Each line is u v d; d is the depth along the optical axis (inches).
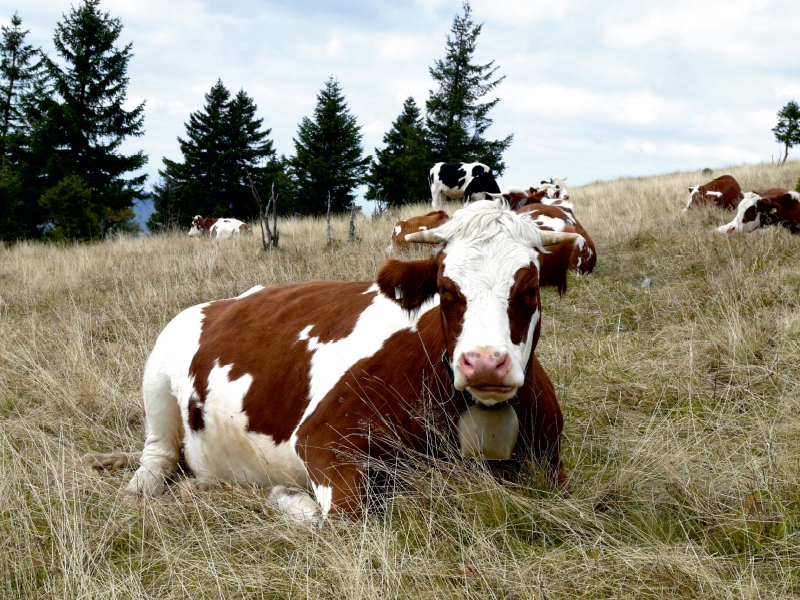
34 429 190.4
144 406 187.6
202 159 1744.6
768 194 495.8
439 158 1535.4
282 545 128.2
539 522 127.4
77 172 1334.9
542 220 371.9
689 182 896.9
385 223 672.4
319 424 142.8
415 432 137.5
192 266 434.0
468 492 130.8
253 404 159.8
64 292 408.2
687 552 114.6
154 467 178.2
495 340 116.3
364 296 165.3
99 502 148.0
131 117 1417.3
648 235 426.3
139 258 537.3
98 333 292.0
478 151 1567.4
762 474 133.9
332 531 123.3
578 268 357.4
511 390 116.9
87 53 1403.8
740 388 187.2
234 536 131.8
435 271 136.5
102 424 204.7
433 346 140.4
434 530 125.3
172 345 187.8
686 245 369.7
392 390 140.9
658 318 267.3
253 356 166.7
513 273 123.8
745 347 211.6
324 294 175.0
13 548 126.1
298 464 150.9
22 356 251.9
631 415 184.1
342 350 152.6
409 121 1882.4
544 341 250.4
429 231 135.3
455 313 124.6
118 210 1337.4
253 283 352.8
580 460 160.7
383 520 128.1
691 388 190.4
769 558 114.3
